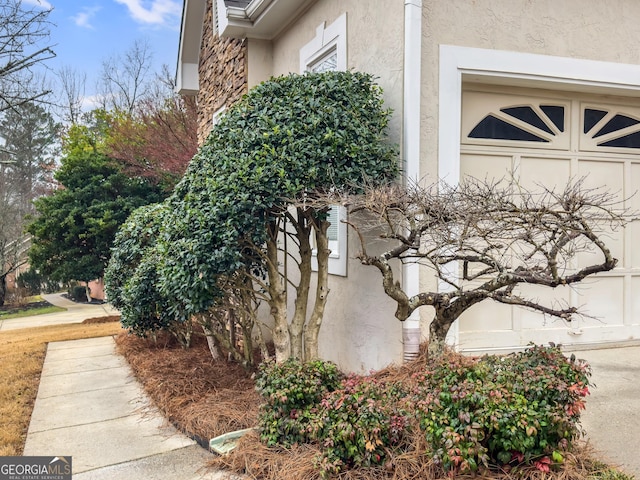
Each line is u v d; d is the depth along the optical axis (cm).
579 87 502
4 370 698
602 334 532
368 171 420
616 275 539
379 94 461
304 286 500
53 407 542
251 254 485
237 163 427
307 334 488
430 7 446
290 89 460
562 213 303
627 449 316
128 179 1777
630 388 414
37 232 1680
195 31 984
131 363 710
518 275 323
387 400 337
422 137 442
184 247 429
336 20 551
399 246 391
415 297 361
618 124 546
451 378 298
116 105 2522
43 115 2598
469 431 265
